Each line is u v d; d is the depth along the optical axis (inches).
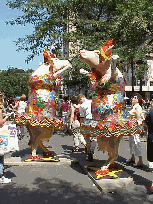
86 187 202.7
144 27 494.3
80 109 304.7
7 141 202.4
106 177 213.8
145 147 357.1
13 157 285.6
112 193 191.5
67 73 507.8
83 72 256.8
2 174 227.0
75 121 330.3
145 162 278.7
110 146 223.6
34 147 274.8
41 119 253.0
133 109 261.4
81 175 233.6
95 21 526.0
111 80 217.5
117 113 217.3
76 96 336.5
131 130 211.6
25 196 184.1
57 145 381.7
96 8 585.0
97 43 500.1
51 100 262.8
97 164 259.9
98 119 218.1
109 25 526.9
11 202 173.6
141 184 210.1
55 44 588.1
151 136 195.3
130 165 266.4
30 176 229.0
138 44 548.7
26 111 265.9
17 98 509.0
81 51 221.1
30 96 264.7
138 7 499.2
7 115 210.5
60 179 221.8
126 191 195.3
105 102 216.2
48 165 267.0
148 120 197.2
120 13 536.1
